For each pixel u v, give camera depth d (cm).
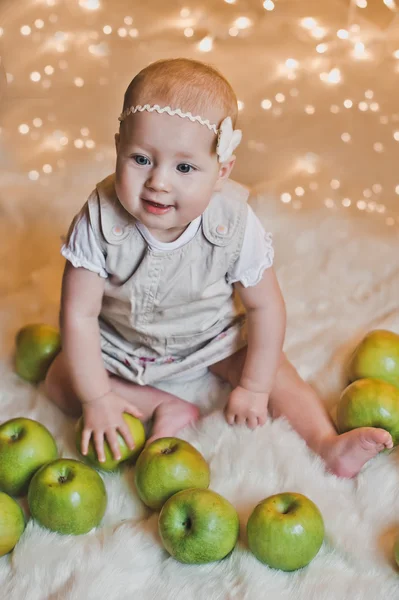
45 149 229
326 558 122
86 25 270
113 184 136
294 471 135
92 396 140
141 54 261
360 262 192
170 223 124
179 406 150
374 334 155
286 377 150
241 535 126
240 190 140
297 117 242
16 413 150
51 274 187
